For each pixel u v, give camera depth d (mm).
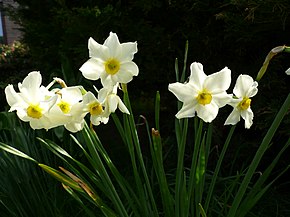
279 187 1354
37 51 1856
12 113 1261
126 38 1553
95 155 749
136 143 767
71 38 1581
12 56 2879
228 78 659
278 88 1271
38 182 1013
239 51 1365
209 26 1398
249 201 756
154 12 1530
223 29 1374
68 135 1161
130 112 750
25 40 1979
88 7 1510
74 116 677
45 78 1837
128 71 671
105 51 666
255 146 1318
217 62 1443
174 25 1537
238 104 693
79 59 1581
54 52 1777
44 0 1827
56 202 1046
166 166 1329
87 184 805
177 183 764
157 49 1496
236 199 748
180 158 754
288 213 1094
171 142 1472
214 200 1028
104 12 1446
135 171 775
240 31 1229
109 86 676
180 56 1482
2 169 1038
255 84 697
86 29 1492
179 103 823
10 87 662
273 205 1124
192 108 670
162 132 1652
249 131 1411
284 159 1352
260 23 1192
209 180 1097
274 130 704
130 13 1543
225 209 920
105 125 1710
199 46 1443
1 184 998
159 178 767
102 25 1503
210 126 787
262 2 1067
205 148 799
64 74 1402
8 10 2021
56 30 1705
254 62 1374
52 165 1116
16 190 985
